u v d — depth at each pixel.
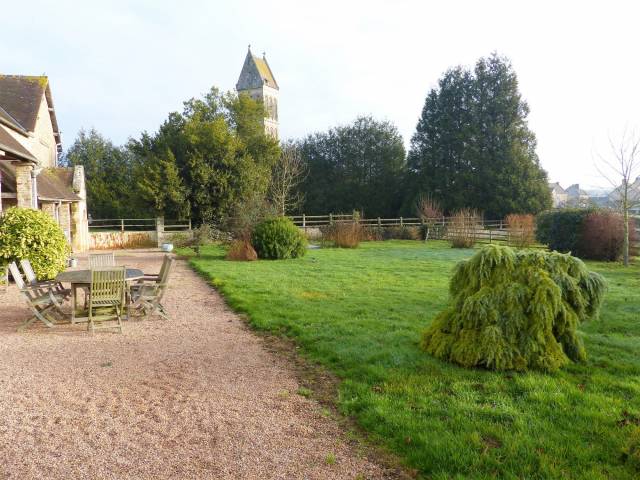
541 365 4.88
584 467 3.17
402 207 42.25
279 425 3.92
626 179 16.39
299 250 17.98
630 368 5.05
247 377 5.09
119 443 3.61
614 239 17.36
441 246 24.62
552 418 3.88
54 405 4.32
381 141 47.84
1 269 11.06
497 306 5.05
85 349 6.16
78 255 20.14
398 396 4.39
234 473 3.20
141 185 26.64
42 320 7.23
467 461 3.25
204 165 27.17
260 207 22.28
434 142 43.53
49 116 25.03
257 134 37.09
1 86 20.94
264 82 63.62
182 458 3.39
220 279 11.90
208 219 27.62
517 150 39.81
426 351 5.59
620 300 9.07
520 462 3.23
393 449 3.49
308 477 3.15
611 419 3.81
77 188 22.52
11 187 14.53
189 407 4.29
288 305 8.54
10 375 5.12
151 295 7.90
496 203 38.81
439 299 9.12
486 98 42.16
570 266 5.32
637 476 3.04
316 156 48.94
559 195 81.62
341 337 6.35
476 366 5.09
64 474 3.18
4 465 3.29
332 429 3.86
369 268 14.34
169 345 6.35
